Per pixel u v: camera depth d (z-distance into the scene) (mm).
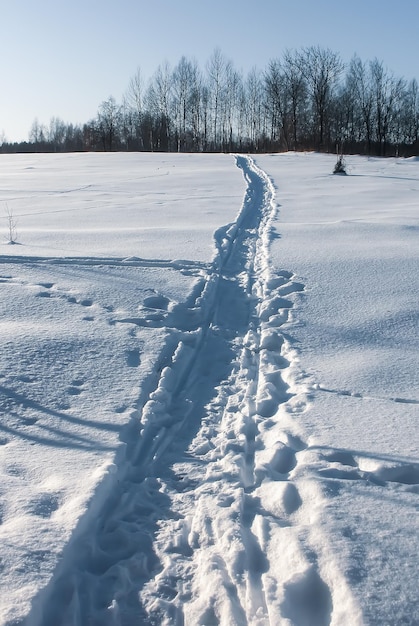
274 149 51531
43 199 14445
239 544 2877
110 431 3836
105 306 6129
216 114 58469
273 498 3271
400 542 2789
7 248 8477
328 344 5395
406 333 5609
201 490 3389
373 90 48594
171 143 57531
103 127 56531
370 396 4375
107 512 3219
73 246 8773
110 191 15750
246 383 4828
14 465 3414
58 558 2678
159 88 57375
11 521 2912
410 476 3402
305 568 2666
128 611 2609
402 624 2328
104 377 4594
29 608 2373
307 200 14133
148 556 2930
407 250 8375
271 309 6316
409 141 51156
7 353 4836
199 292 6777
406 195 14992
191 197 14414
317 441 3727
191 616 2539
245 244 9492
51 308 5973
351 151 45656
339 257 8109
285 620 2402
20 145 65688
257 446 3879
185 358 5168
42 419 3949
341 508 3059
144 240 9250
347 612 2404
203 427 4160
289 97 49031
